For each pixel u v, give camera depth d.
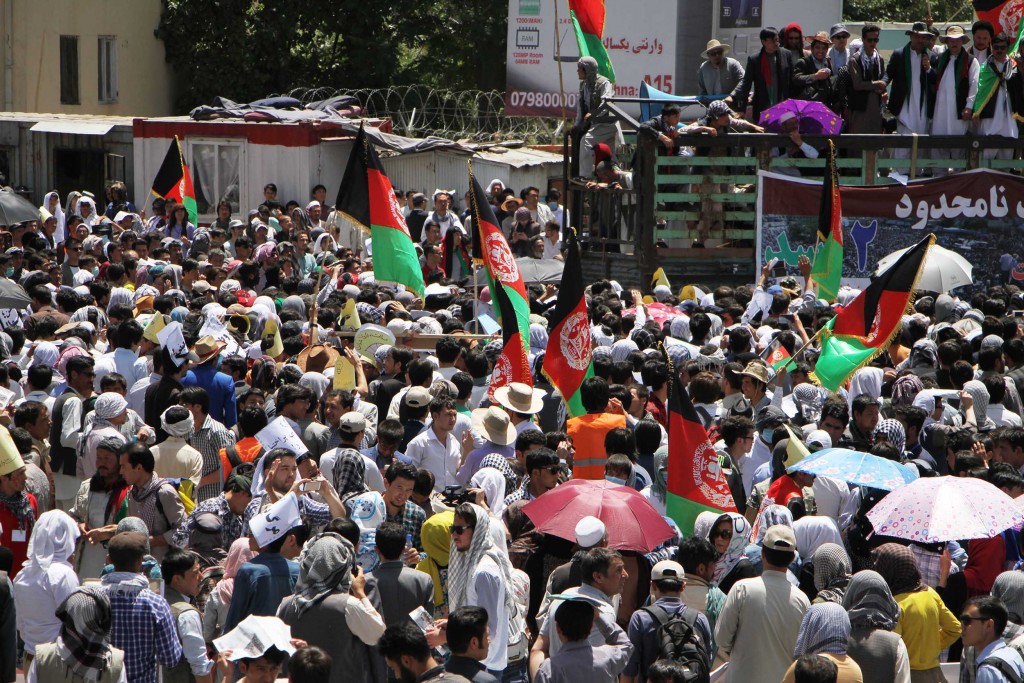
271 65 125.50
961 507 25.73
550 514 26.30
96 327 45.38
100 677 21.98
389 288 55.47
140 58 117.62
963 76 64.75
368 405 35.62
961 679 23.64
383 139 96.25
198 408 31.59
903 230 65.12
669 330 45.88
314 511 26.38
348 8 128.12
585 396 33.59
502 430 32.03
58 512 26.84
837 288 49.84
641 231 63.91
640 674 22.72
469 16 130.75
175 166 78.31
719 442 32.56
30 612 26.17
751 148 65.06
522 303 39.69
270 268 60.34
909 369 41.56
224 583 24.45
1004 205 65.25
